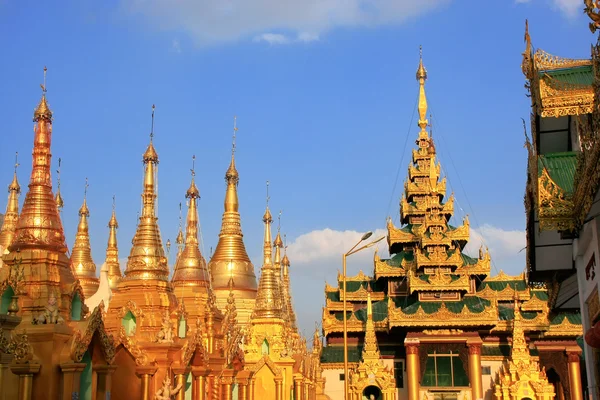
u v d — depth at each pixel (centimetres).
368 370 6869
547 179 2686
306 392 6281
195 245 4847
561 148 3219
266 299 5478
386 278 7962
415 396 6919
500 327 7269
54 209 2967
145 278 3597
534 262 3384
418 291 7369
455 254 7488
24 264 2805
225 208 6538
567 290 3691
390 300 7069
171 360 3294
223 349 4206
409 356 7025
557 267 3381
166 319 3344
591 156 2169
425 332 7056
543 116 2781
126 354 3194
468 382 6975
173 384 3316
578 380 7250
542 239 3219
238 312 6059
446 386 6988
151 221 3747
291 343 5881
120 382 3147
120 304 3547
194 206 4991
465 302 7300
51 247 2867
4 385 2352
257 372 5203
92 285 4994
